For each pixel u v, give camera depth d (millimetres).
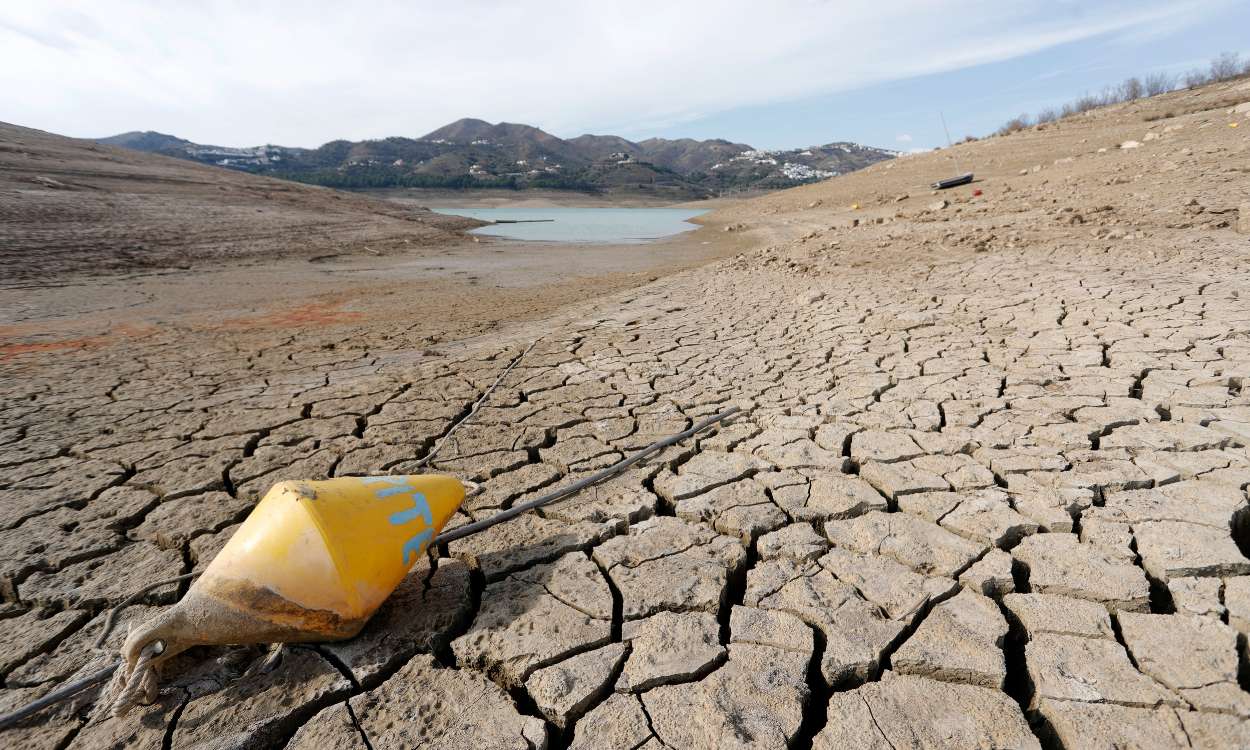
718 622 2330
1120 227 10422
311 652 2178
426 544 2436
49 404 4977
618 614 2420
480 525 3029
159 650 1980
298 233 21250
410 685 2043
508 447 4043
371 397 5121
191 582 2637
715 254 18641
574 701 1980
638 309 9000
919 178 30391
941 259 10398
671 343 6672
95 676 2076
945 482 3215
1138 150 20797
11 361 6375
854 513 3051
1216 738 1723
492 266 16766
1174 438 3418
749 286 10430
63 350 6930
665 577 2596
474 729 1883
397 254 19797
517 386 5359
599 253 20266
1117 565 2455
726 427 4246
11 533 3023
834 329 6738
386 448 4082
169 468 3781
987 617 2262
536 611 2416
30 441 4203
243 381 5641
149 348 7059
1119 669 1978
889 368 5195
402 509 2357
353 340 7500
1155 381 4254
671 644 2211
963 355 5332
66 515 3199
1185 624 2133
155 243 16250
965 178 25062
